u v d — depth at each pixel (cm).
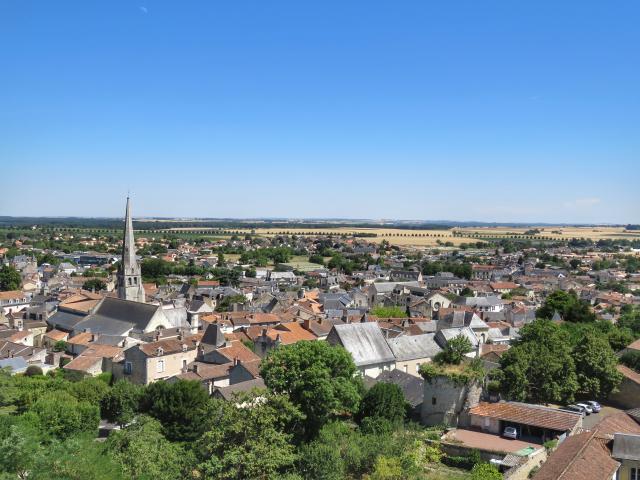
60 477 5488
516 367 8875
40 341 15362
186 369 11938
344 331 11138
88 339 13850
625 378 9738
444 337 12400
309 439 7569
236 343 12962
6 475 5131
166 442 7150
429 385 8550
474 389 8344
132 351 11669
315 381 7594
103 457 6216
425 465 7006
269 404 7112
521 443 7375
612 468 5844
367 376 10700
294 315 18175
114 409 9212
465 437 7638
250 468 5922
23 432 6112
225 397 9294
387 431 7469
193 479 6256
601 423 7206
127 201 16588
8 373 10675
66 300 17838
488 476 5947
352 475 6631
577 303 17662
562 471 5472
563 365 9375
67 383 10144
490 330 15575
